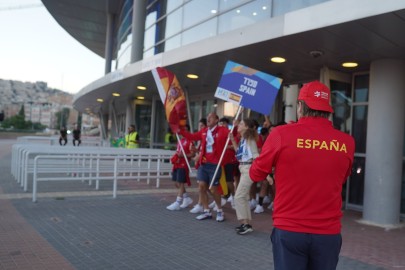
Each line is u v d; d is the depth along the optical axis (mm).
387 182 7629
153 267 4750
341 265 5133
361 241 6367
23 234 5840
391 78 7660
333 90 8914
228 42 8000
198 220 7285
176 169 8242
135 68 12172
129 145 14586
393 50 7059
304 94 2658
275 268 2543
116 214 7473
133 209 8016
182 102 7895
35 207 7684
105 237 5914
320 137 2506
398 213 7734
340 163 2502
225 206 8828
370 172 7801
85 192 9742
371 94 7902
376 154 7715
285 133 2523
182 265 4863
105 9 27453
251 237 6246
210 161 7207
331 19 5922
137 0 17094
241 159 6516
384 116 7664
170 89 7809
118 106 25719
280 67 9305
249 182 6383
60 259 4867
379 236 6730
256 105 6684
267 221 7520
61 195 9102
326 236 2424
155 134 17500
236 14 9969
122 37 23828
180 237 6105
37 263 4699
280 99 11719
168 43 13938
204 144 7281
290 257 2455
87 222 6742
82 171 10094
